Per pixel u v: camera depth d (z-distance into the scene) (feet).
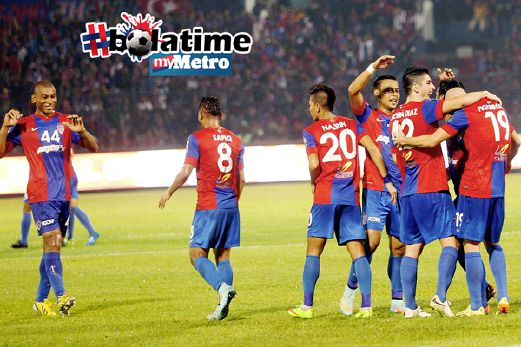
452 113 40.63
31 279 58.29
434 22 198.59
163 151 140.77
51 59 160.25
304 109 172.76
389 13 196.03
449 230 39.91
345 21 193.47
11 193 133.49
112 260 66.90
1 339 37.86
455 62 189.16
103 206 116.06
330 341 35.37
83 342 36.76
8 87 153.99
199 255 41.09
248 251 69.36
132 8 172.76
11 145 45.32
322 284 52.47
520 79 181.78
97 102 158.81
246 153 143.33
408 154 39.83
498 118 40.11
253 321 40.73
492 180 40.14
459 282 51.62
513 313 40.42
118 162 138.62
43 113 45.65
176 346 35.35
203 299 48.49
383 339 35.40
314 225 40.86
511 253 62.85
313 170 40.60
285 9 194.29
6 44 157.28
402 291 42.68
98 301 48.70
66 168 45.75
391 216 42.63
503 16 198.18
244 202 114.32
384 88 42.98
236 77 175.63
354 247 40.93
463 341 34.45
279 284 53.31
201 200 41.22
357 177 41.16
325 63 183.21
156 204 117.08
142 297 49.75
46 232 44.83
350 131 41.16
